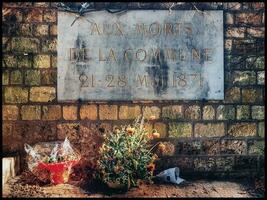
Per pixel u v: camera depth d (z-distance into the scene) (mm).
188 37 2545
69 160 2297
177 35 2545
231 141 2527
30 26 2523
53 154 2324
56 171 2250
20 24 2523
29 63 2521
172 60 2539
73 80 2520
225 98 2537
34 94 2514
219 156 2520
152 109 2523
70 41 2523
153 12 2543
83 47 2525
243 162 2523
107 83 2523
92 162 2461
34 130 2506
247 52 2555
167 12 2545
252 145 2529
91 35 2529
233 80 2545
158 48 2537
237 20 2557
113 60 2529
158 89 2529
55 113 2514
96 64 2527
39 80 2518
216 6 2553
